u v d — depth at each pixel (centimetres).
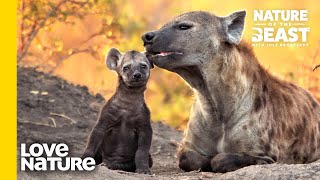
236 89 1194
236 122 1198
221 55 1191
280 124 1215
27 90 1595
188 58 1181
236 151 1200
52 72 1928
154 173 1233
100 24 2041
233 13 1198
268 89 1223
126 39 2017
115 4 2000
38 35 1988
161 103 1967
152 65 1202
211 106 1205
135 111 1195
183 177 1100
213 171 1189
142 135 1197
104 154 1220
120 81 1200
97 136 1193
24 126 1470
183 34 1180
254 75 1211
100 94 1681
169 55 1178
